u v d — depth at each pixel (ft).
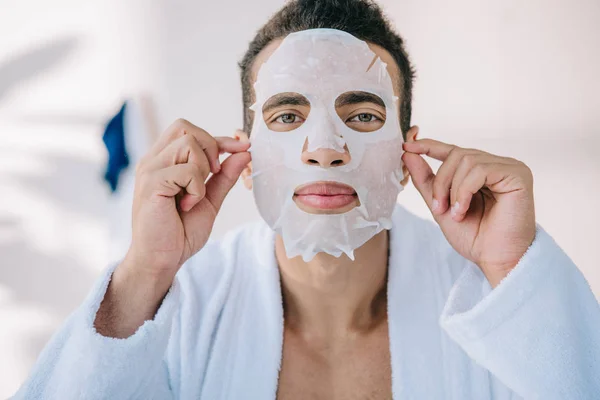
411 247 2.71
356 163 2.29
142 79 4.78
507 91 4.53
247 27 4.61
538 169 4.58
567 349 2.08
